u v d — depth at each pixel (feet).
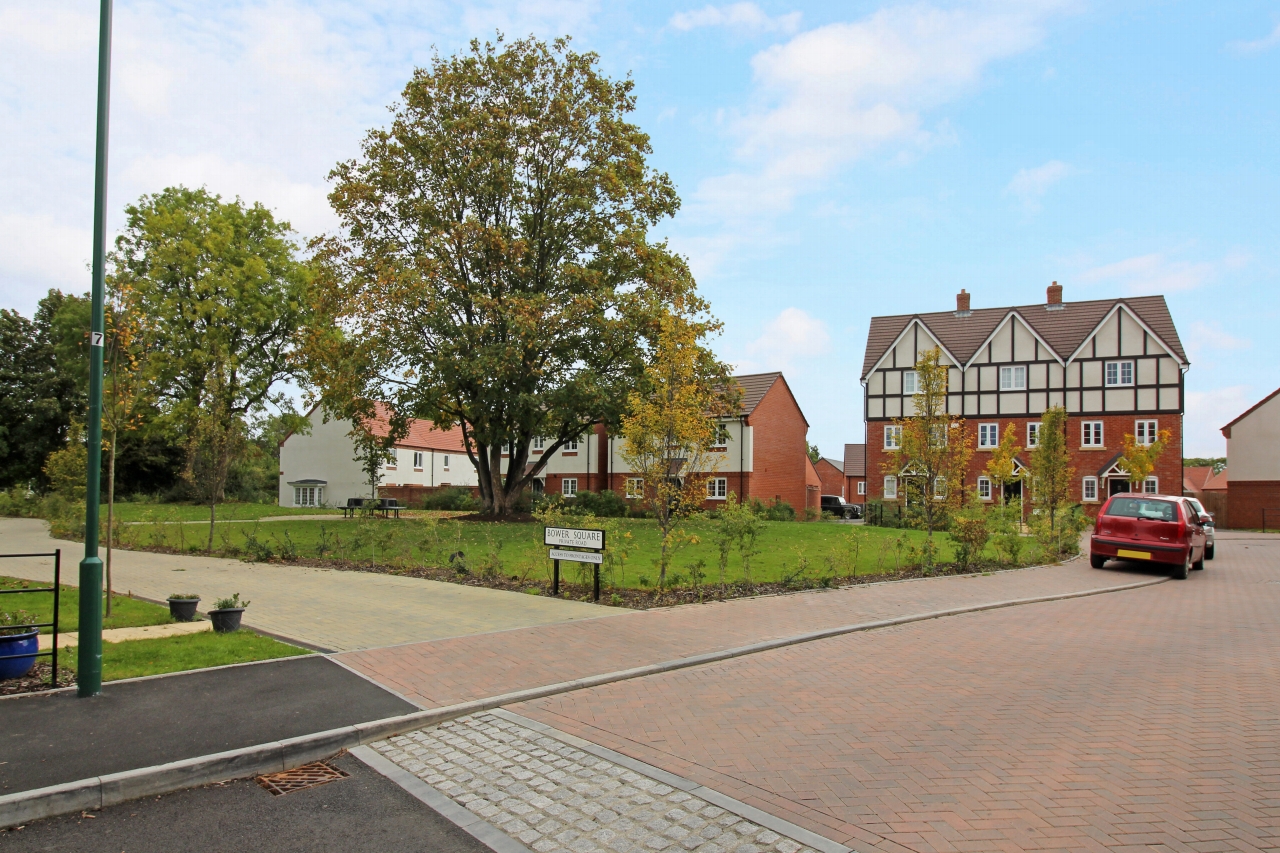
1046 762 17.94
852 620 34.78
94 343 22.65
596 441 151.84
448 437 178.70
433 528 55.31
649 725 20.63
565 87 94.84
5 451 145.69
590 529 38.60
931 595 42.68
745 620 34.27
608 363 93.86
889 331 155.02
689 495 42.96
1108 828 14.47
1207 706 22.45
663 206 100.27
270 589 41.42
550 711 21.83
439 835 14.58
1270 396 135.54
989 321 148.05
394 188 92.22
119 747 17.90
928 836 14.19
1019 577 52.16
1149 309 136.15
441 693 22.72
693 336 43.73
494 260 88.84
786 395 152.87
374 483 108.06
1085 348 135.03
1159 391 130.11
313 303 92.99
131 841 14.26
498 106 92.27
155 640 28.66
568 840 14.32
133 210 131.34
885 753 18.54
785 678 25.53
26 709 20.65
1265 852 13.50
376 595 39.55
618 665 26.20
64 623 31.71
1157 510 56.18
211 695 22.07
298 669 24.97
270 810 15.70
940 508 58.13
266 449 222.89
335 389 87.30
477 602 37.70
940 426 58.59
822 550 65.00
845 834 14.30
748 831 14.51
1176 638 32.63
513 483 102.32
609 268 95.86
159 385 121.80
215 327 124.16
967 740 19.47
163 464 146.82
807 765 17.78
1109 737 19.69
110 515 33.68
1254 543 95.35
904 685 24.72
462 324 87.51
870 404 149.18
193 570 49.16
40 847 13.97
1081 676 25.94
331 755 18.76
